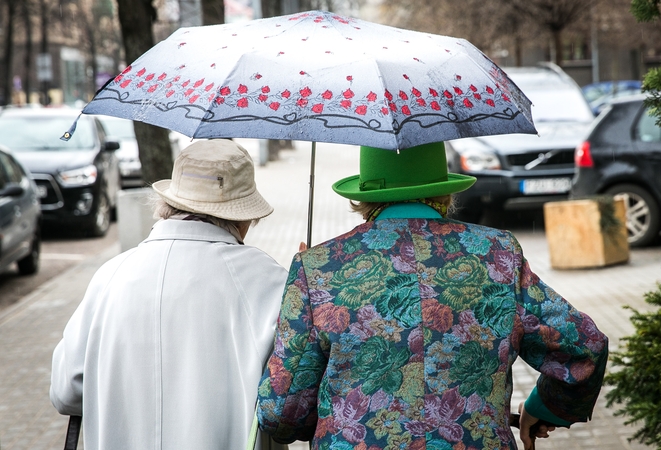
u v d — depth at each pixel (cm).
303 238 1245
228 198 270
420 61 226
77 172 1394
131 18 819
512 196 1191
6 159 1087
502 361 214
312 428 226
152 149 878
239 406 255
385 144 199
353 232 224
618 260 990
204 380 254
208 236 274
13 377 689
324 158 2619
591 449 495
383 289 213
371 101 207
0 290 1055
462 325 212
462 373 210
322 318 213
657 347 391
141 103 238
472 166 1202
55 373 272
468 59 238
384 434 206
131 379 256
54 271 1168
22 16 3816
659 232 1123
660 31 3566
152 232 277
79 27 4509
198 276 264
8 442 554
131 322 259
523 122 231
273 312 266
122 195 1052
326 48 227
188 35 258
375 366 209
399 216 224
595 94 3981
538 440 512
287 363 215
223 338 260
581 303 817
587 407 236
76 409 277
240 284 267
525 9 3147
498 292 216
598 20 3428
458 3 3338
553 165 1192
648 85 377
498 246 221
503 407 214
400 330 210
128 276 266
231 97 219
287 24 244
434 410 208
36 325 854
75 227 1529
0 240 977
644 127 1090
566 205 974
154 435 252
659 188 1073
